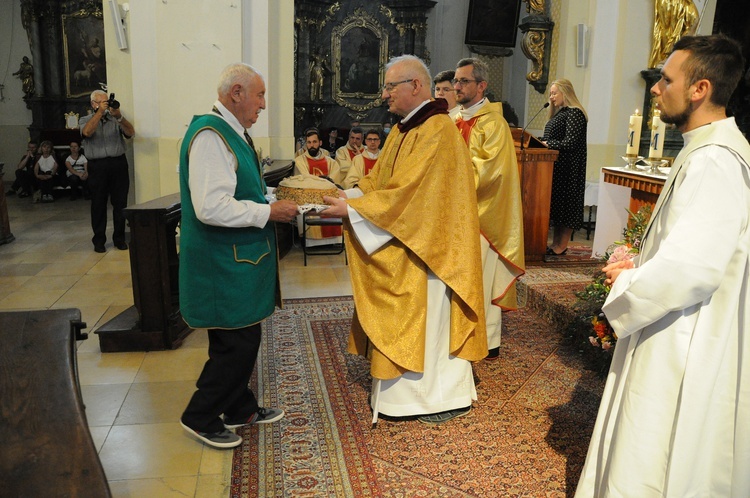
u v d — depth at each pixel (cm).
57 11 1324
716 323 187
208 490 267
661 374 190
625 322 191
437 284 312
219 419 303
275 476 277
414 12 1315
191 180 263
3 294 553
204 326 280
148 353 420
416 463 288
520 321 481
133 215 408
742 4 877
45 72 1334
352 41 1324
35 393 180
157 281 417
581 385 371
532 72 938
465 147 307
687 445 187
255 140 779
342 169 770
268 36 770
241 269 278
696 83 187
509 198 388
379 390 322
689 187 183
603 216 552
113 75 779
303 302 528
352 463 288
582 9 854
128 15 761
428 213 297
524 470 283
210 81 735
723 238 176
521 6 1255
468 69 387
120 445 303
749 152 186
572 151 595
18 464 161
